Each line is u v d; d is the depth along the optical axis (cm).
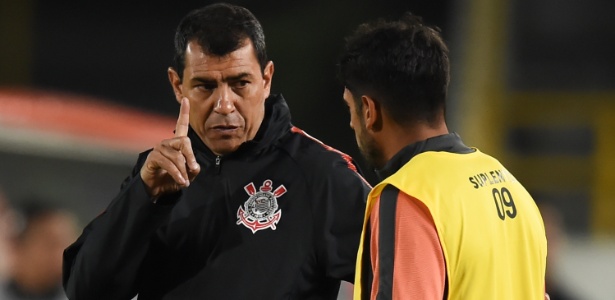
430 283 679
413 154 740
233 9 800
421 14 3111
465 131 3091
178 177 731
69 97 3297
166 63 3300
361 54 755
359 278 724
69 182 1569
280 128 821
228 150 800
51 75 3309
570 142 3119
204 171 816
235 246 786
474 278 709
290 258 780
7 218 1256
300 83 3070
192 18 795
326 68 3064
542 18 3134
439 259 689
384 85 741
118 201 765
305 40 3083
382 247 693
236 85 783
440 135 748
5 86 3297
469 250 706
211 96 782
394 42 745
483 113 3106
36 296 1219
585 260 2662
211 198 804
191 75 782
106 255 765
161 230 795
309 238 784
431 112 745
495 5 3120
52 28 3316
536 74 3136
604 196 3080
